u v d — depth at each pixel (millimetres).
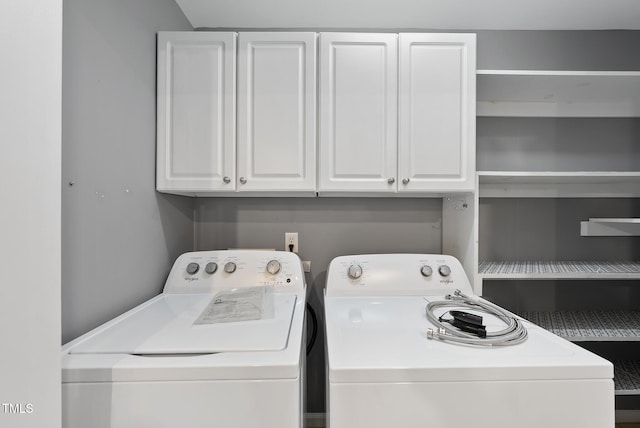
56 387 559
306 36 1314
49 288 547
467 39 1321
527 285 1711
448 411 701
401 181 1331
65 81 794
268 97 1317
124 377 669
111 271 990
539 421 700
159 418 671
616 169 1681
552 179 1521
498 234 1701
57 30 560
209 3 1454
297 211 1719
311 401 1702
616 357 1682
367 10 1495
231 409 679
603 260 1698
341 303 1216
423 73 1324
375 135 1329
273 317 985
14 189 492
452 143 1329
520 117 1683
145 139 1208
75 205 833
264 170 1323
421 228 1727
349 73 1324
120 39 1038
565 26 1629
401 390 699
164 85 1293
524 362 719
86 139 874
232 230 1711
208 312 1043
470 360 730
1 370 479
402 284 1341
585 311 1693
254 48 1317
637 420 1652
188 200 1642
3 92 473
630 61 1655
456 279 1361
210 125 1304
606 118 1685
